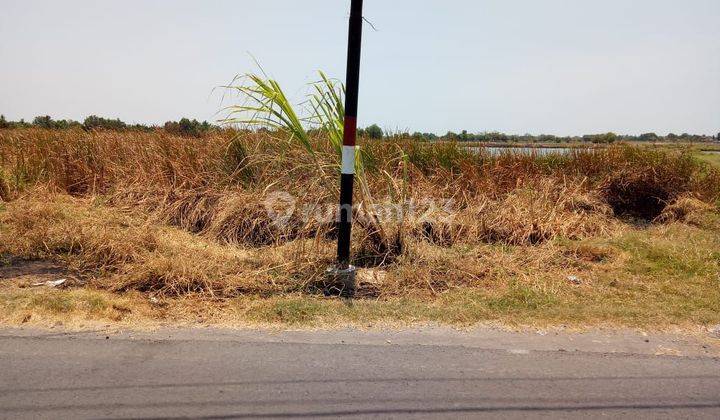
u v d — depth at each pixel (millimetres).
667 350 3941
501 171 9523
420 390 3209
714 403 3178
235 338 3920
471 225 7117
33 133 11609
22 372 3275
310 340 3926
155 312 4363
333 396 3098
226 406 2943
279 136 7422
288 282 5148
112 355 3561
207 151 8508
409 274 5422
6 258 5434
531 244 6918
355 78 4801
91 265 5305
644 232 7848
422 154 9773
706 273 5727
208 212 7125
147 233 6004
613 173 9445
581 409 3059
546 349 3896
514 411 3006
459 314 4516
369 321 4332
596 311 4629
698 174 9969
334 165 6082
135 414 2832
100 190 8828
